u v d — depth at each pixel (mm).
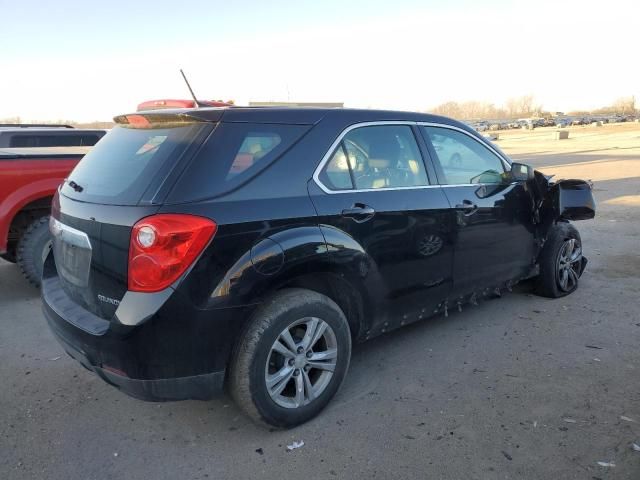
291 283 3162
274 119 3137
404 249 3625
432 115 4148
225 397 3596
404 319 3830
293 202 3045
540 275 5180
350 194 3344
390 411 3352
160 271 2615
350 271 3293
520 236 4691
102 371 2820
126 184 2889
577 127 80375
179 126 3006
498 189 4465
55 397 3623
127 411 3438
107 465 2895
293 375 3139
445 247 3938
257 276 2852
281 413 3086
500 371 3840
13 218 5434
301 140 3195
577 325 4621
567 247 5277
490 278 4453
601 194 12141
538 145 36375
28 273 5426
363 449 2980
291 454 2955
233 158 2900
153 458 2949
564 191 5105
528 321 4730
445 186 3996
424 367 3932
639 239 7730
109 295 2805
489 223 4305
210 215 2725
